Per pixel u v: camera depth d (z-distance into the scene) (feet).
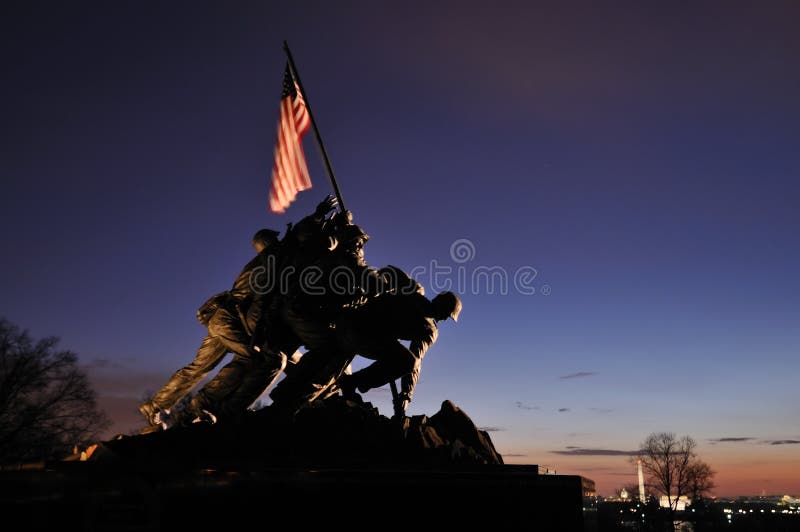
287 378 50.85
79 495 36.99
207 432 44.27
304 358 51.21
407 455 46.60
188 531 37.76
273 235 52.34
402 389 51.90
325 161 67.00
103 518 37.04
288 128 67.36
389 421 48.49
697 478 249.55
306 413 48.21
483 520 42.65
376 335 50.29
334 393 53.26
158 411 51.83
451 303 54.08
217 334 50.44
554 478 44.19
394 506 41.50
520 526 43.16
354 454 45.65
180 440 43.27
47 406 143.13
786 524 274.77
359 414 48.80
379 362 50.75
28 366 142.51
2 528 35.24
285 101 68.23
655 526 250.16
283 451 44.62
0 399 139.03
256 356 49.49
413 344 52.95
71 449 144.25
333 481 40.86
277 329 51.11
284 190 66.03
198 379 52.44
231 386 49.42
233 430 44.88
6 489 35.53
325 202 53.31
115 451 41.65
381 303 52.47
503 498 43.32
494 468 46.88
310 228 52.19
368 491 41.27
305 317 50.55
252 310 50.19
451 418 54.44
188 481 38.27
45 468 37.76
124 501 37.47
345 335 50.11
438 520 41.96
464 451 48.93
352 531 40.52
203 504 38.27
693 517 264.52
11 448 139.03
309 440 45.88
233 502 38.86
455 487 42.75
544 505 43.73
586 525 48.03
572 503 43.86
